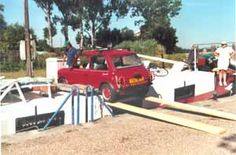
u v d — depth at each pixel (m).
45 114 11.91
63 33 70.12
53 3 69.38
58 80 15.66
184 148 9.66
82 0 68.38
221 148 9.66
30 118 11.61
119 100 14.16
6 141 10.42
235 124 12.27
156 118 12.35
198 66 20.27
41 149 9.68
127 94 13.66
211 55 20.44
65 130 11.54
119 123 12.36
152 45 47.75
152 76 15.28
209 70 20.02
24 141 10.41
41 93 13.55
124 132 11.20
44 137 10.79
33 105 11.97
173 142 10.17
